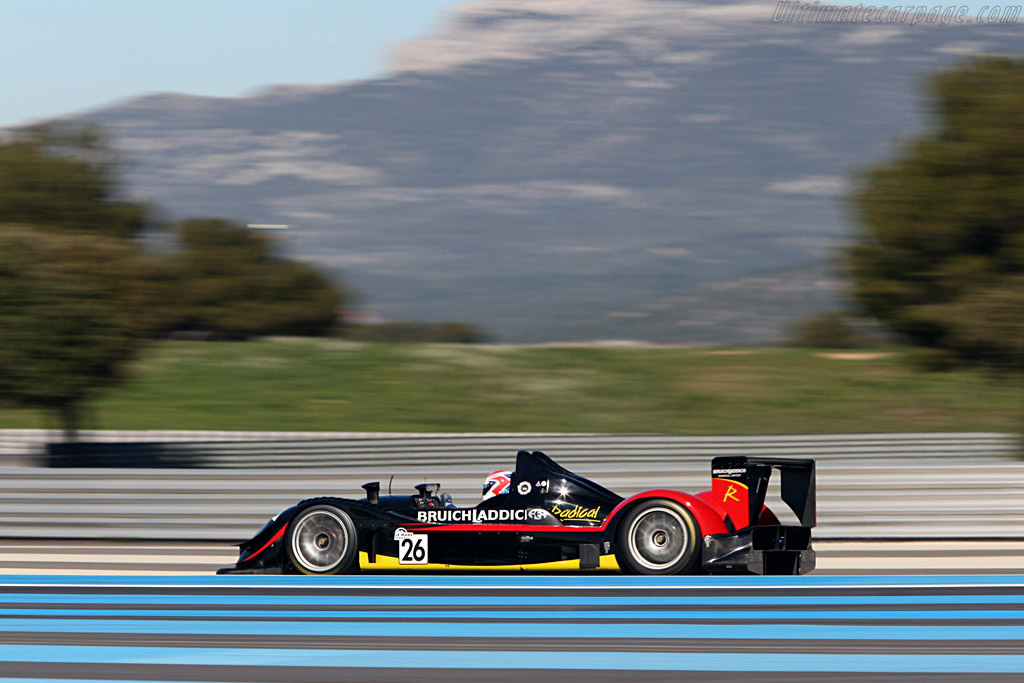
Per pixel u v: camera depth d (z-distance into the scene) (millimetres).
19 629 25234
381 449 75625
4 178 116250
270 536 33062
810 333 178625
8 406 74125
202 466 74688
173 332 195375
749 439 68062
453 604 27516
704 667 20766
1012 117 89062
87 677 20734
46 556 38344
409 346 157000
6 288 72625
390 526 32344
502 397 136625
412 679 20266
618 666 20969
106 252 80188
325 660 21828
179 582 31672
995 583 30000
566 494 32094
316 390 138000
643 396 136250
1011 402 122938
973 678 19750
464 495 41781
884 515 39688
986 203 88562
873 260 94062
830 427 121500
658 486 41750
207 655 22391
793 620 25031
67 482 42469
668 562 31000
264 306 199250
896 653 21719
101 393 77438
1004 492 39250
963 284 88688
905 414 123500
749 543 30781
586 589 29297
